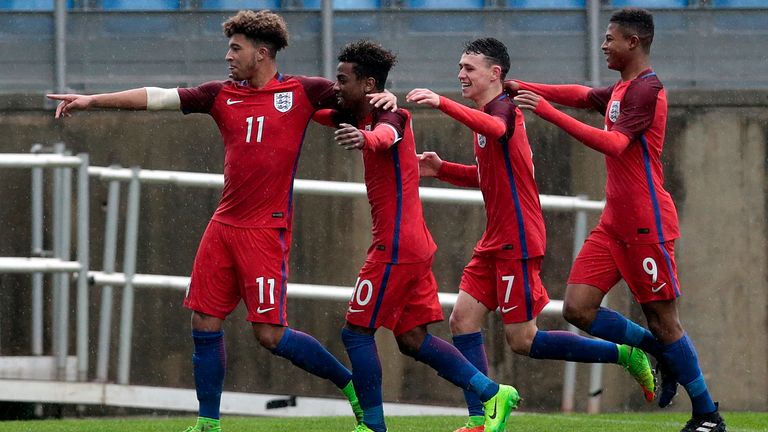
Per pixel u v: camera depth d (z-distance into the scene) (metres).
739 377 40.09
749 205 40.47
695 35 41.91
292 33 40.75
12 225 38.97
